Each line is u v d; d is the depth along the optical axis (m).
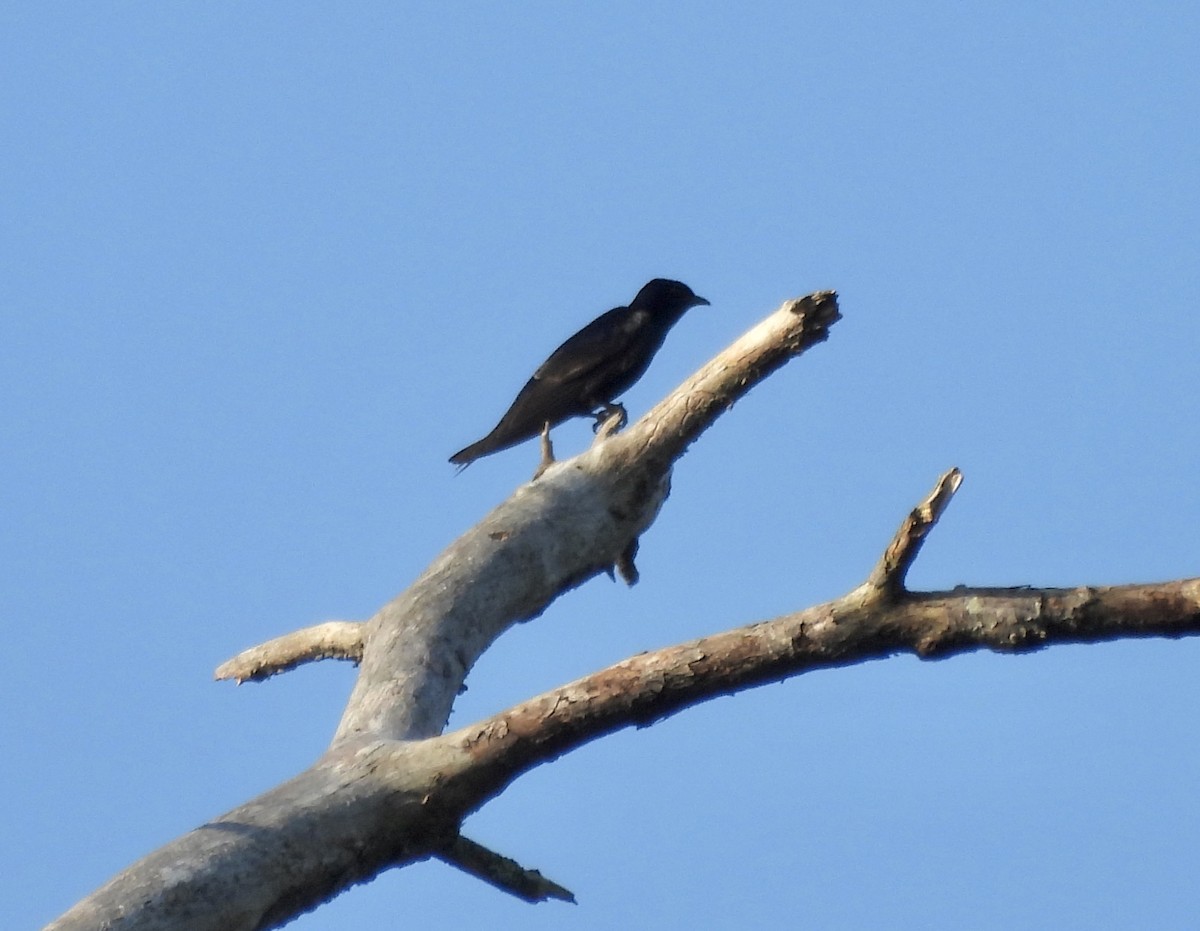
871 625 9.50
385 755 10.51
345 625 14.77
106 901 9.56
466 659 13.77
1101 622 9.20
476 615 14.12
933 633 9.44
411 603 14.07
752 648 9.66
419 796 10.29
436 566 14.59
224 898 9.73
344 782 10.35
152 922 9.51
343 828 10.19
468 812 10.41
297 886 10.05
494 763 10.16
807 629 9.57
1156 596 9.17
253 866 9.88
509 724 10.12
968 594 9.43
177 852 9.86
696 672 9.73
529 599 14.85
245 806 10.24
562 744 10.07
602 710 9.88
